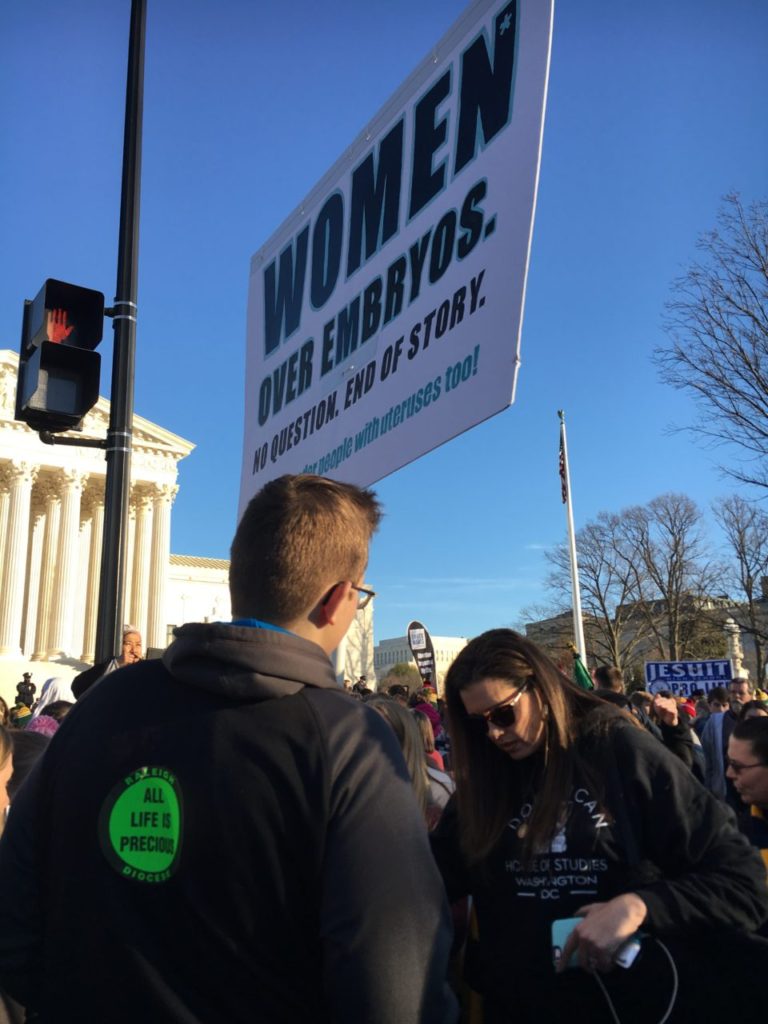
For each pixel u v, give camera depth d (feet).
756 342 45.27
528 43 11.68
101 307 14.37
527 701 6.89
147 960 4.47
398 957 4.29
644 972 6.28
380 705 10.20
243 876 4.49
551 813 6.66
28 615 156.97
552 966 6.54
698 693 53.21
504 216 11.71
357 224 15.93
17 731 12.07
